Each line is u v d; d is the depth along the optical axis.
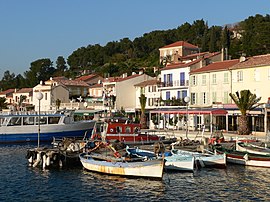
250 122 59.03
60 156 35.75
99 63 191.12
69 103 98.81
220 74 66.38
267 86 59.34
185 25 186.38
